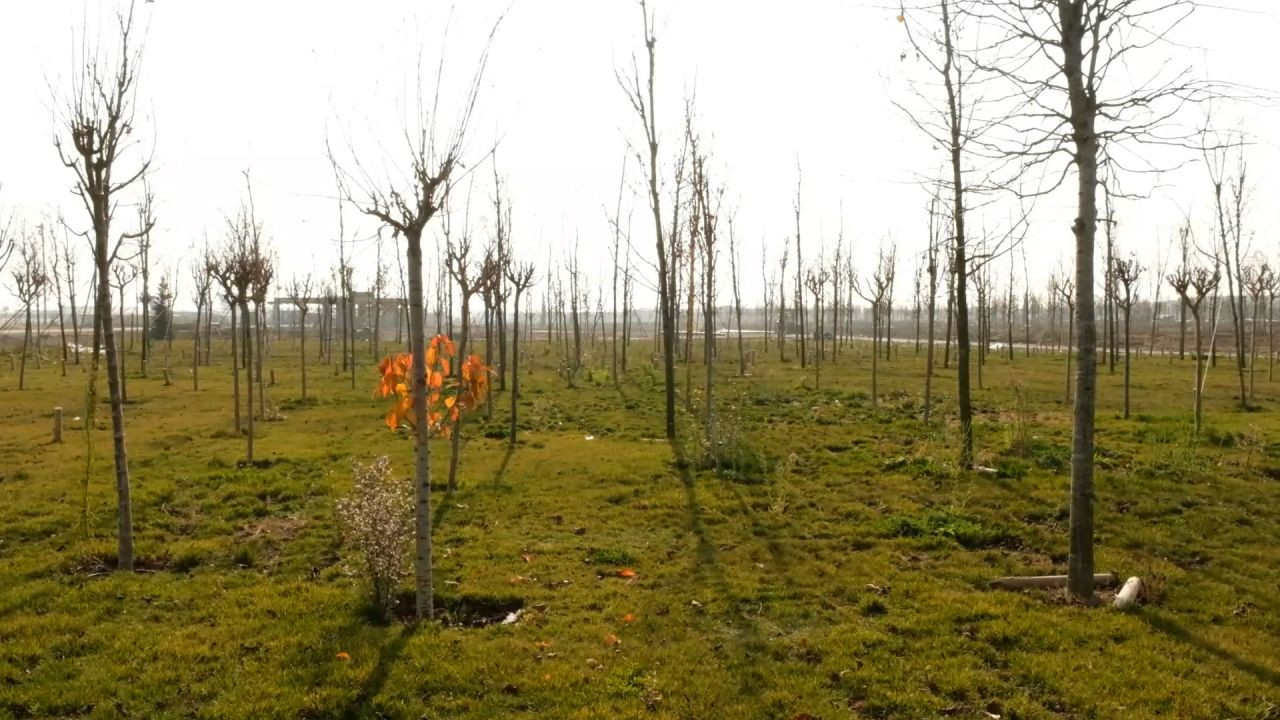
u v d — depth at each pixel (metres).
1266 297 35.84
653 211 14.34
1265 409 16.55
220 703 4.53
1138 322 63.03
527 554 7.41
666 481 10.39
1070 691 4.68
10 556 7.27
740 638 5.52
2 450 12.66
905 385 22.80
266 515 8.84
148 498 9.19
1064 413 16.59
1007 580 6.61
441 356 7.47
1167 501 8.80
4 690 4.64
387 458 6.48
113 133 6.73
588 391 21.84
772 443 13.08
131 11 7.97
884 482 10.19
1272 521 8.12
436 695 4.67
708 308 13.57
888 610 6.03
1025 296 52.09
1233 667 5.00
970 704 4.60
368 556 5.84
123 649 5.25
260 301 15.70
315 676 4.86
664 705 4.57
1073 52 5.89
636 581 6.72
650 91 14.19
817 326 31.81
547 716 4.43
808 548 7.62
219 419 16.62
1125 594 6.07
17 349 39.06
